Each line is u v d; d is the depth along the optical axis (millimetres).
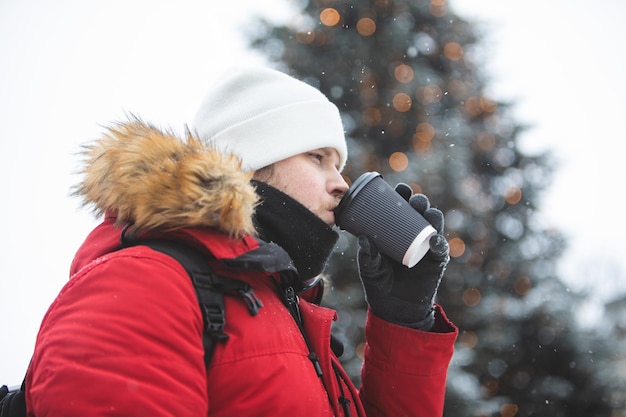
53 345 928
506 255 4719
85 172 1146
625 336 4633
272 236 1246
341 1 4496
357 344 3945
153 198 1010
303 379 1075
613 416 4281
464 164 4512
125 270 984
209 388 1017
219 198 1025
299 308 1268
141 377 912
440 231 1413
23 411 1049
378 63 4453
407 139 4488
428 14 4664
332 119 1369
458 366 3967
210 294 1042
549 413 4336
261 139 1290
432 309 1522
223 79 1386
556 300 4441
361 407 1290
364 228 1353
